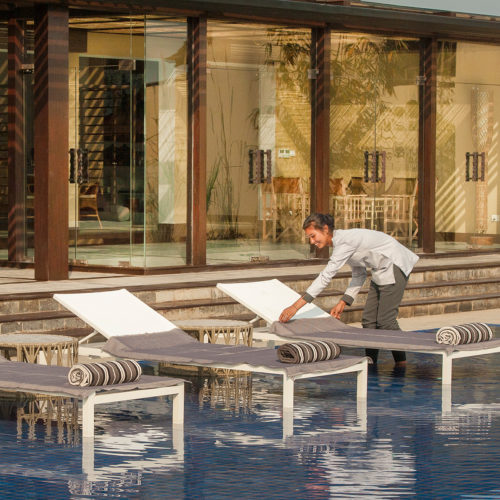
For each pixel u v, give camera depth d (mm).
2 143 15391
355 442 7629
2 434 7859
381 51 17281
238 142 15672
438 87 17922
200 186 15211
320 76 16422
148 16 14633
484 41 18391
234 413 8633
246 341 10797
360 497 6246
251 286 11469
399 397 9359
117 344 9750
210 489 6410
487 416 8562
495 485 6508
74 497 6238
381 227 17375
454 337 9930
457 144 18250
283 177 16219
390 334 10570
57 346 9586
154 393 8180
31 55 15203
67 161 13953
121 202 14836
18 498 6215
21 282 13617
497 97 18609
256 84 15820
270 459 7129
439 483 6551
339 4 15914
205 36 15133
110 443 7582
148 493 6328
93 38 14867
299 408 8867
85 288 12852
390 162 17453
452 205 18219
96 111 14945
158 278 14164
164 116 14906
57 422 8281
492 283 16188
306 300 10453
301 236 16469
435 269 15766
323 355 9180
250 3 14609
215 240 15516
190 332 10977
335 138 16734
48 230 13773
